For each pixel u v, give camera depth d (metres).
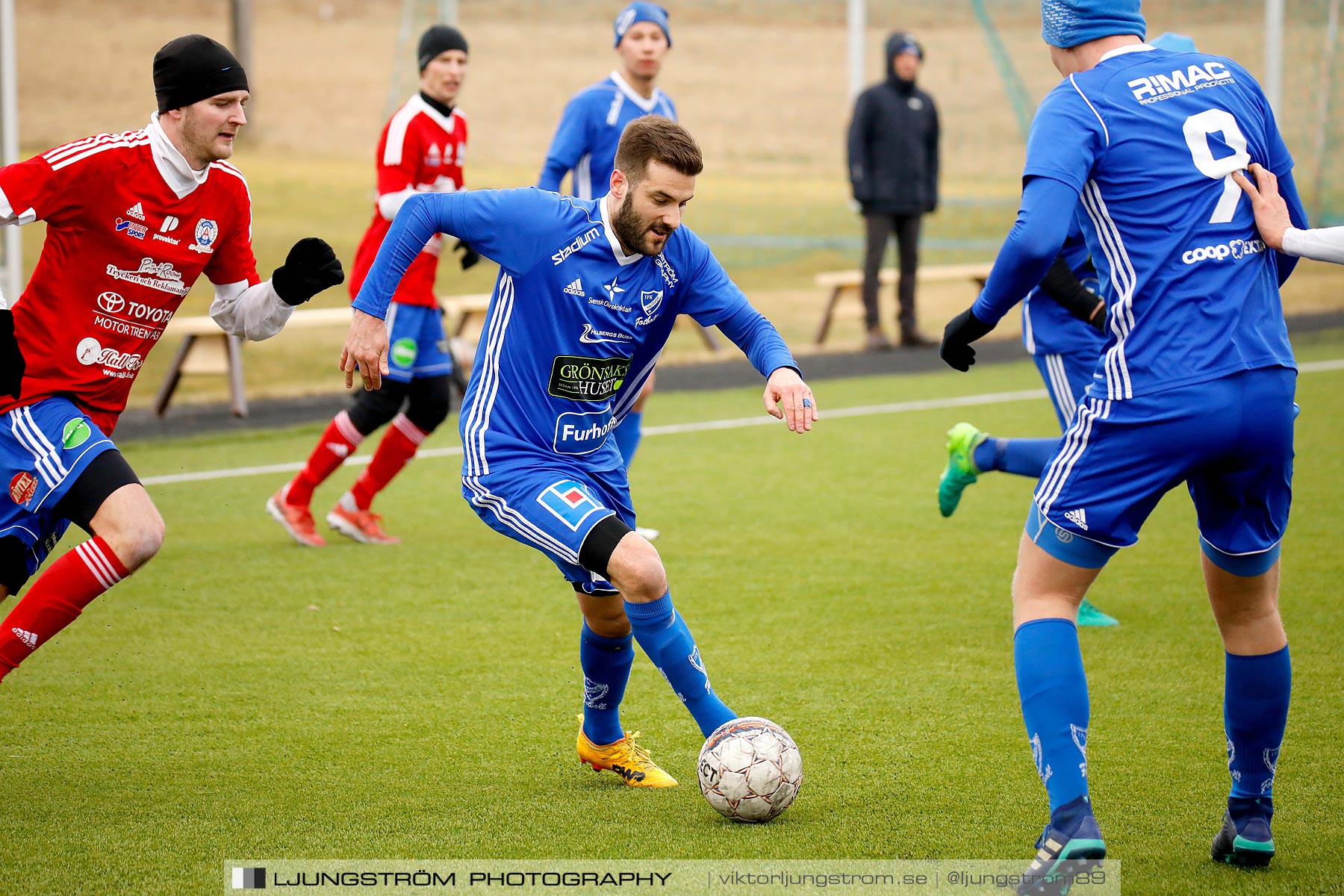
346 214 74.06
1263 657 11.41
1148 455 10.84
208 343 38.03
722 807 12.27
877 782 13.40
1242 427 10.76
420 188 24.31
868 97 47.09
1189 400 10.70
